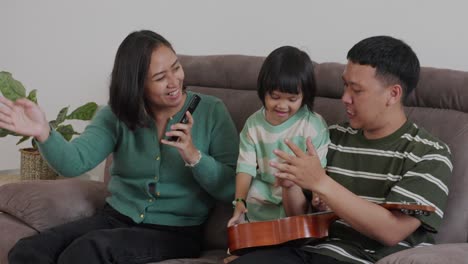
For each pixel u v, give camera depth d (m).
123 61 1.64
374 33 2.02
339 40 2.09
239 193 1.59
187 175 1.73
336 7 2.08
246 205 1.60
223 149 1.73
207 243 1.83
